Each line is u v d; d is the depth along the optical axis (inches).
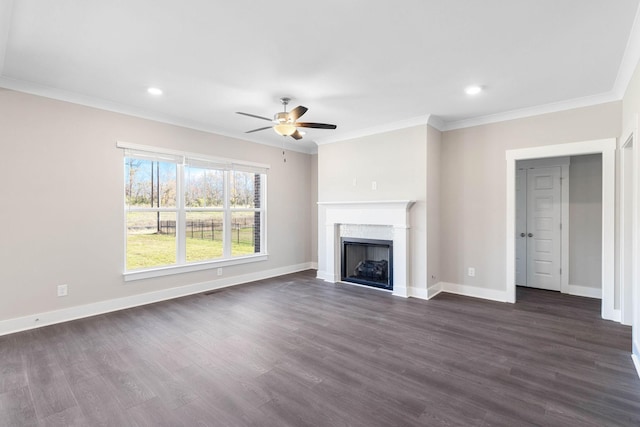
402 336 124.0
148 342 118.4
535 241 199.8
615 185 140.3
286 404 81.1
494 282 173.8
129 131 160.6
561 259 190.5
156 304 165.8
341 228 216.5
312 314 150.2
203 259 196.4
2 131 125.6
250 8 82.4
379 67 116.8
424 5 81.3
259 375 95.3
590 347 113.1
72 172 142.9
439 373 96.0
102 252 151.9
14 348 113.2
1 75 122.2
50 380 92.4
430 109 163.2
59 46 100.9
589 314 149.2
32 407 80.0
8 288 127.4
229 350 112.0
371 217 195.6
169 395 85.2
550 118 156.1
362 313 151.6
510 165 167.3
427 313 151.2
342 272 216.5
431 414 76.9
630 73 113.3
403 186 184.9
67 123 141.3
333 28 91.9
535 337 122.3
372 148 198.5
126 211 162.6
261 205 229.9
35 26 89.6
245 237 220.8
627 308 134.0
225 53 106.3
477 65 115.2
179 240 183.8
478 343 117.2
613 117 140.6
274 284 209.9
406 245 180.2
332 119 179.6
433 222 183.6
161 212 178.1
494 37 96.7
